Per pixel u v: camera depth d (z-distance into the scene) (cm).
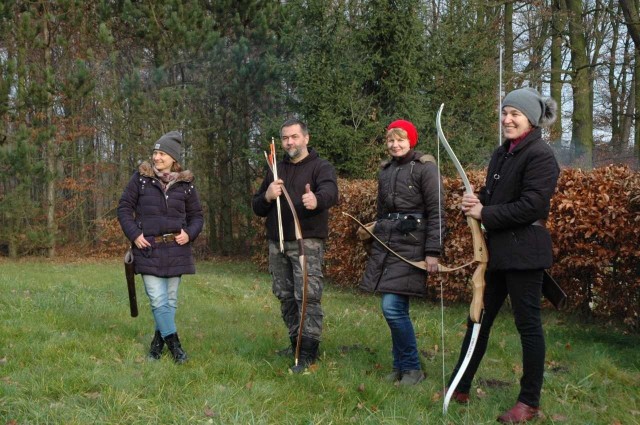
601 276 618
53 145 1480
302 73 1259
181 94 1494
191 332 565
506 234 344
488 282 371
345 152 1249
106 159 1650
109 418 331
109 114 1571
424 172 411
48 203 1548
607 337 585
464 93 1314
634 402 386
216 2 1485
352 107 1241
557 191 643
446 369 449
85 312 639
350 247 932
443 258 784
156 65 1496
